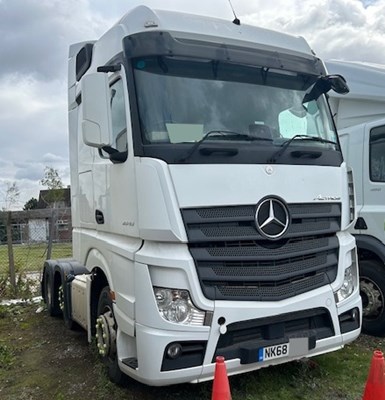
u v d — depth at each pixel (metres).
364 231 5.78
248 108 3.99
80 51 5.21
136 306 3.53
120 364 3.78
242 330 3.56
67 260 6.85
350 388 4.21
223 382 3.15
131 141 3.66
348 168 4.55
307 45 4.66
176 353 3.36
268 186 3.72
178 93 3.77
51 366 4.95
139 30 3.87
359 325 4.23
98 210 4.53
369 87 5.98
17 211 9.01
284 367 4.53
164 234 3.42
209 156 3.58
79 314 5.45
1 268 9.07
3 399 4.20
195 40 3.91
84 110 3.80
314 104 4.43
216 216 3.52
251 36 4.26
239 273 3.54
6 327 6.55
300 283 3.81
